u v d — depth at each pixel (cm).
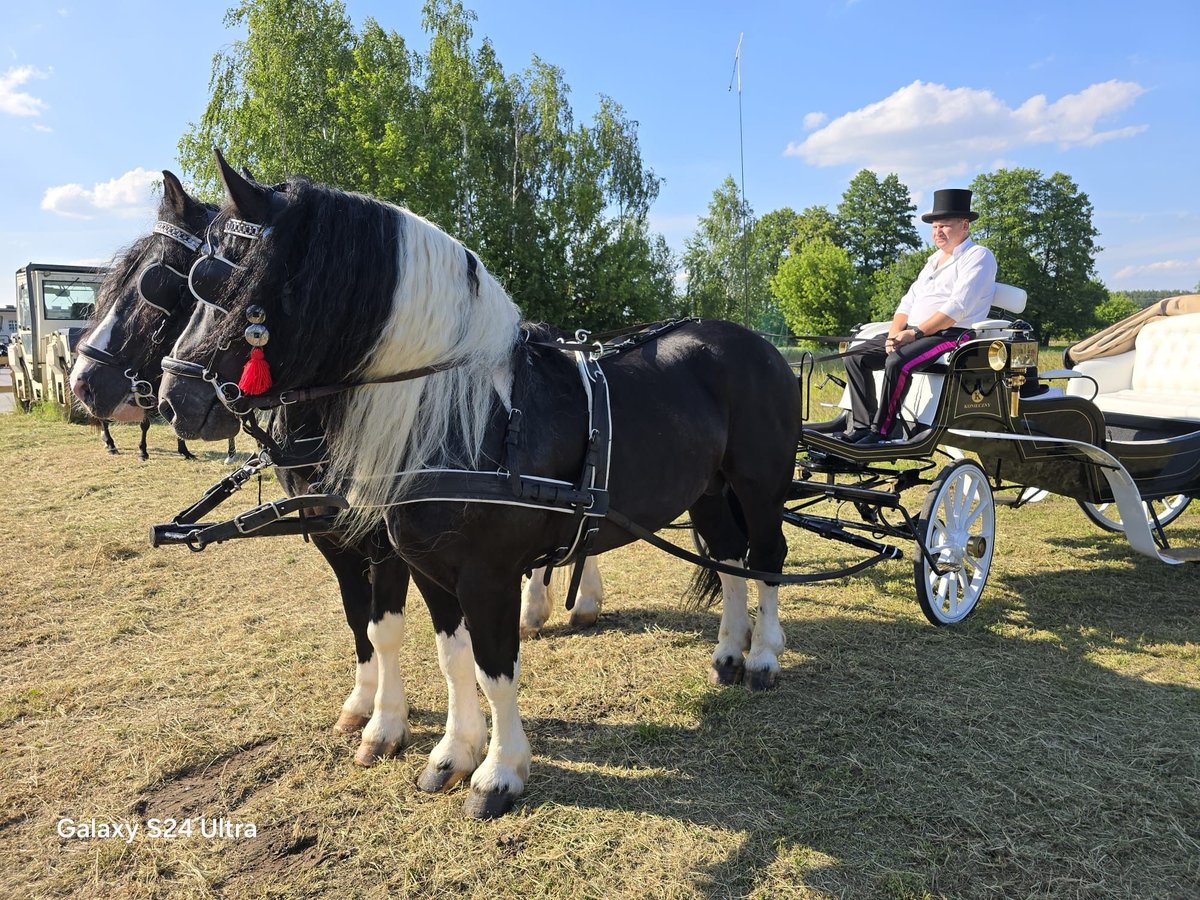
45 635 408
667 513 288
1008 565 509
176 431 219
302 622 427
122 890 228
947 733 298
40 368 1329
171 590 480
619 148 2906
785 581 323
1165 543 468
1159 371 575
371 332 222
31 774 283
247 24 2017
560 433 248
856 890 220
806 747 292
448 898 221
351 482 239
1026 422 429
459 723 278
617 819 253
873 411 439
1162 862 228
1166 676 346
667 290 2930
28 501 705
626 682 350
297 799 269
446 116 2358
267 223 217
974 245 446
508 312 252
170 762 289
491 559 240
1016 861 229
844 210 6031
